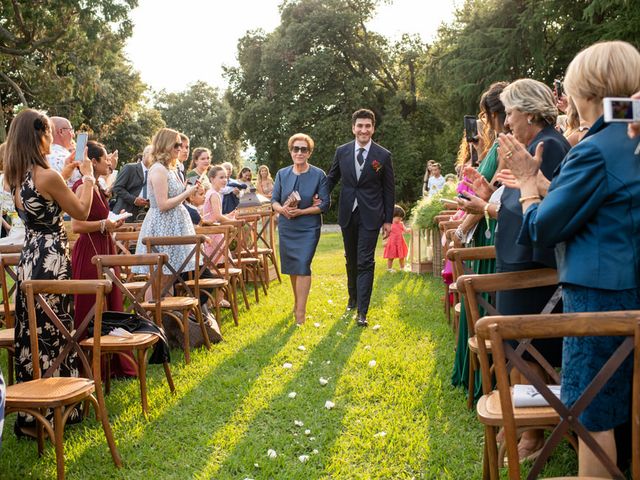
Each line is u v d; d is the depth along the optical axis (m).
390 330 6.01
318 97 31.08
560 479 2.02
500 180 2.60
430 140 32.38
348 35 31.48
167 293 5.88
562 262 2.13
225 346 5.75
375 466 3.23
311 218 6.49
